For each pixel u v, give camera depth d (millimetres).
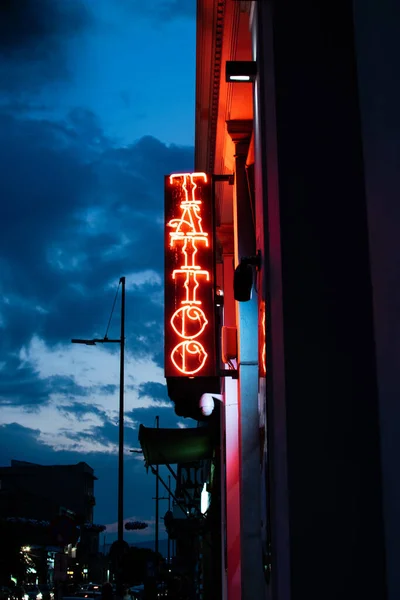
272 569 5598
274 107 5250
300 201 4988
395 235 3709
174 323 11336
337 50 5227
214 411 17578
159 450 20359
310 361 4809
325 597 4520
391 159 3748
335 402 4754
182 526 24531
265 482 6164
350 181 5020
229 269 15438
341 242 4941
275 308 5297
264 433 6266
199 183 11938
